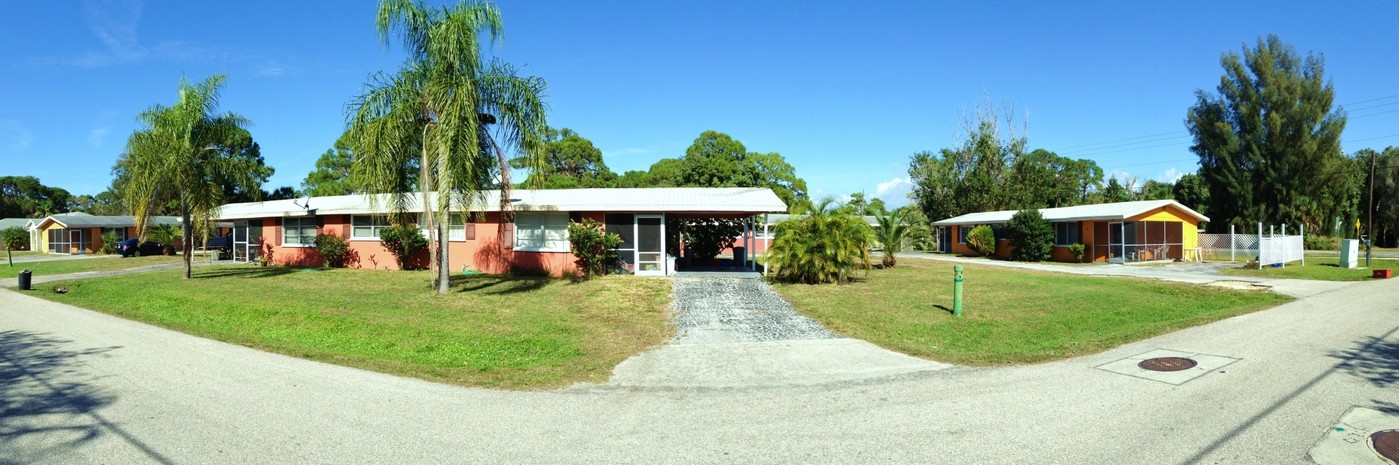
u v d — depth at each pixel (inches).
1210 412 210.5
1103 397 231.1
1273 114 1640.0
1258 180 1689.2
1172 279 725.9
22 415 217.6
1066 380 257.4
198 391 250.4
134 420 212.1
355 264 890.1
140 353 327.0
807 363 303.9
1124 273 831.1
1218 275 793.6
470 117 519.8
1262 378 253.1
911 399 235.9
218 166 743.7
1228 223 1721.2
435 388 257.4
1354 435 185.8
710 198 751.1
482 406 231.8
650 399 241.9
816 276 659.4
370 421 213.0
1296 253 951.6
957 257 1321.4
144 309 518.9
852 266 667.4
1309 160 1632.6
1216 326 381.1
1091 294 566.6
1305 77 1659.7
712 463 175.6
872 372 282.7
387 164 542.0
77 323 434.9
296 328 418.0
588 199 758.5
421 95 539.2
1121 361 290.5
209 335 380.8
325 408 227.6
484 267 784.9
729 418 216.8
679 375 282.0
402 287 625.3
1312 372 261.1
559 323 418.6
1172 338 344.2
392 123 524.1
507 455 182.2
